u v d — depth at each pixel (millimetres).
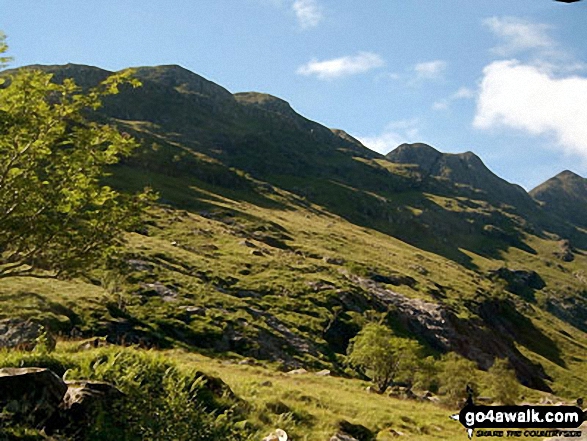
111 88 17234
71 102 16625
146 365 15469
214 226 149250
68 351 24781
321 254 149000
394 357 58469
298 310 93188
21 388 11258
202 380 17516
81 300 61281
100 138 17453
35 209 16391
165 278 83562
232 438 14148
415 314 116562
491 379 75438
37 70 16141
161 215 142500
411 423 27234
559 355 158000
